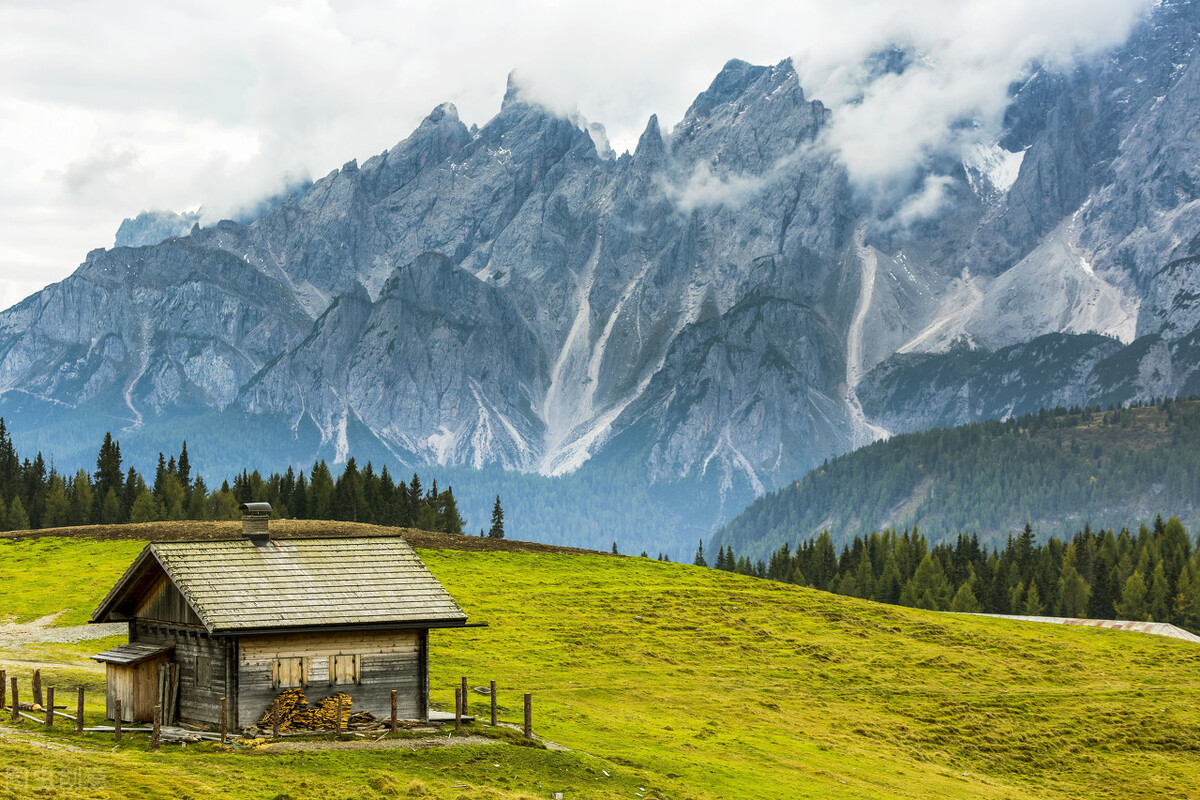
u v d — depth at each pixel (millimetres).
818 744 68062
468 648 82688
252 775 39688
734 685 81562
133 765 39062
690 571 126938
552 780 46031
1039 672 95375
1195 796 69562
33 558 112062
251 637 45750
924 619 111875
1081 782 71250
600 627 94500
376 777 41031
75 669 63812
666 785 49469
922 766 68250
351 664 47875
